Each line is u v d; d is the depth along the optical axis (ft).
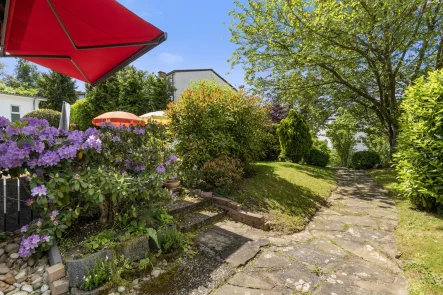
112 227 10.02
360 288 8.21
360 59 30.63
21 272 8.43
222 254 10.29
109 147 10.95
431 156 14.66
